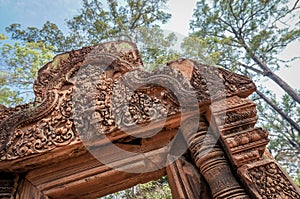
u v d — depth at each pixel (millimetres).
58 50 8086
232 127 1322
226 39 9656
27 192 1393
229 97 1439
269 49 10016
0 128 1390
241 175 1170
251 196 1125
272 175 1166
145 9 8477
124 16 8281
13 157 1290
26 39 7988
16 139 1357
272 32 9922
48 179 1431
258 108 10555
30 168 1415
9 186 1386
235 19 10641
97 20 8391
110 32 7836
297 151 9922
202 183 1331
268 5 10086
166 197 5762
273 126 10359
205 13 11203
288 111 10984
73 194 1487
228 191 1157
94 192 1536
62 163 1458
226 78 1521
